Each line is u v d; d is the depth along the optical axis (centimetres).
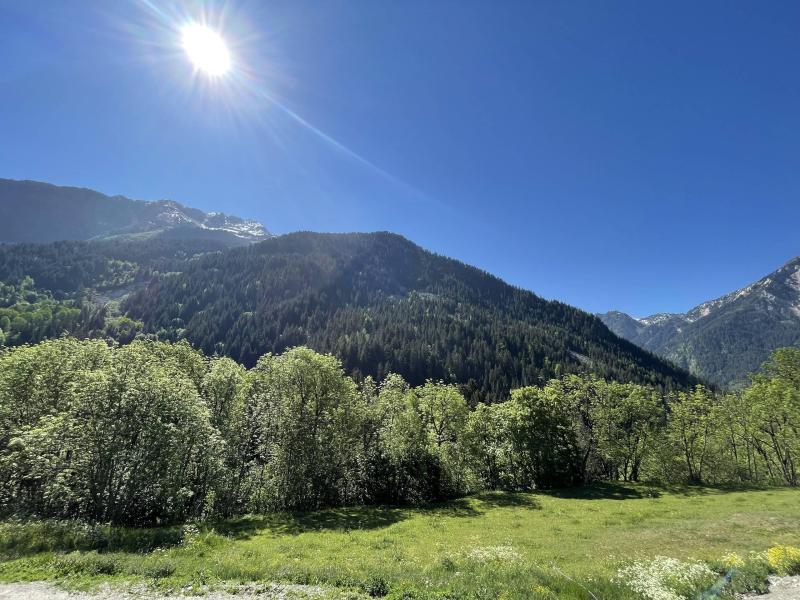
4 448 2533
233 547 1911
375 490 4038
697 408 5816
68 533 1788
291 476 3522
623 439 5416
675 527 2397
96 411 2295
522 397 5344
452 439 4953
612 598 1128
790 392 4891
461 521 2911
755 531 2133
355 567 1495
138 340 3903
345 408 3941
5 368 2738
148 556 1559
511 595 1128
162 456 2433
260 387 3950
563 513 3203
